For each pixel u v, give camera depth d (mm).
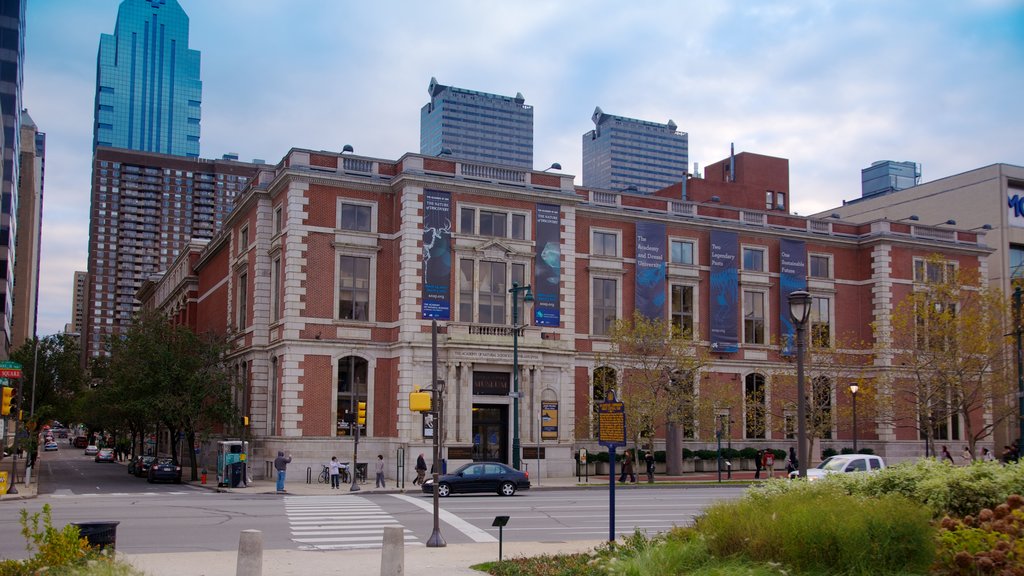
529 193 53625
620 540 22922
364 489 43781
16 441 51594
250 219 58281
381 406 51125
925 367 53688
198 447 68500
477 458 50844
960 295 60969
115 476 66625
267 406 53469
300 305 49969
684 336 56156
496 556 20250
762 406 58250
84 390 106750
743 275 62062
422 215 50969
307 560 19625
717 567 14750
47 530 14164
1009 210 75438
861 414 59781
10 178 124812
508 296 52656
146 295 120625
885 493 19219
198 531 25188
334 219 51250
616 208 58625
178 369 54688
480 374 51250
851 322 65562
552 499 37062
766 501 17625
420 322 50156
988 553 14094
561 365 53219
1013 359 55094
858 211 88250
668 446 56562
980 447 66688
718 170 79438
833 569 14477
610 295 58312
